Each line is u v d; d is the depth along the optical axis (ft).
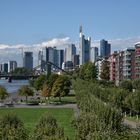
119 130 326.85
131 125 449.06
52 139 223.92
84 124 300.40
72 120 453.99
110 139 214.69
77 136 291.79
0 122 300.40
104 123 320.50
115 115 357.00
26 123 500.74
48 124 281.33
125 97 595.06
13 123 301.02
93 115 345.72
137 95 583.58
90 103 463.42
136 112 576.61
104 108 370.94
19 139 228.63
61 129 260.01
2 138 233.76
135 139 209.15
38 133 240.94
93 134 229.25
